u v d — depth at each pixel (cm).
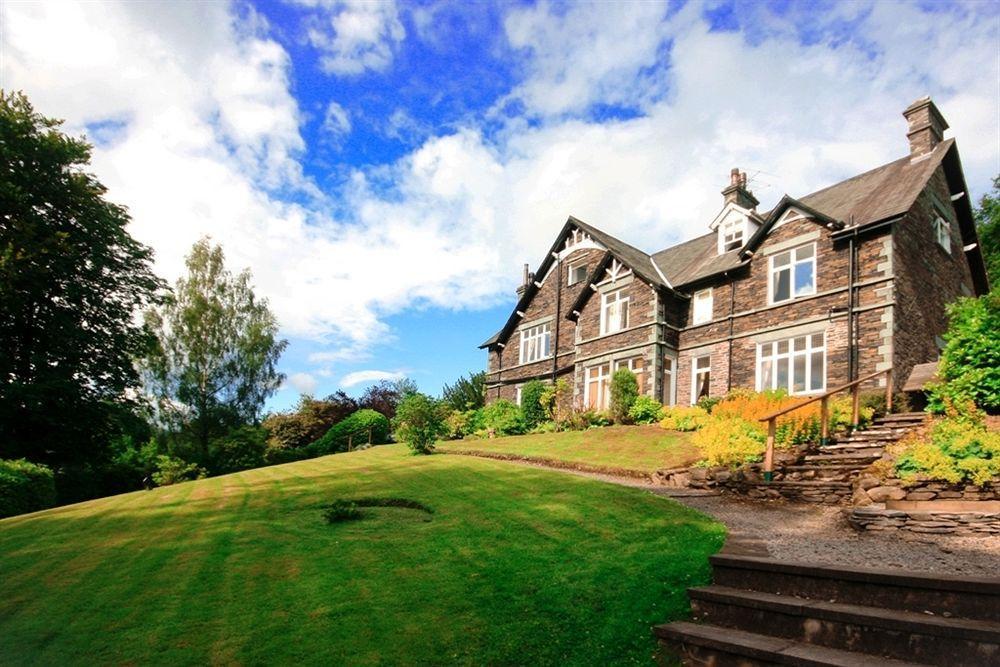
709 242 2908
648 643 566
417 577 738
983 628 454
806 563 611
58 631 623
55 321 2467
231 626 623
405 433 2238
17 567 844
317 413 4253
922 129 2227
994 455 1015
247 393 3559
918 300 2031
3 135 2373
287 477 1563
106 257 2645
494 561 783
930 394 1598
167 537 960
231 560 822
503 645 573
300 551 856
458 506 1109
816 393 2028
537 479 1341
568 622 609
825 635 518
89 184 2638
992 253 3225
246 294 3738
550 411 2850
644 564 729
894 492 1055
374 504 1198
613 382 2436
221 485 1476
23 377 2434
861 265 1992
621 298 2761
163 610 665
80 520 1138
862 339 1934
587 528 917
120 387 2731
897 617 489
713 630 562
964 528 892
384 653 564
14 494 1802
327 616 639
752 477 1312
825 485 1170
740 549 737
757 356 2255
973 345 1470
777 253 2264
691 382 2498
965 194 2369
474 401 3759
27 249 2323
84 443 2636
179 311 3491
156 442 3253
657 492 1320
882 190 2158
